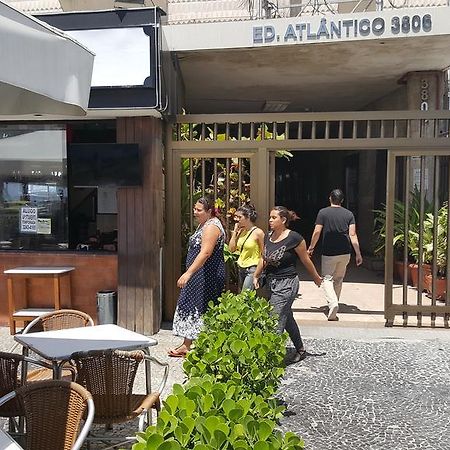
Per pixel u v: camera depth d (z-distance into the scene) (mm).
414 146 6582
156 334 6480
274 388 3139
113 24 5738
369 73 8109
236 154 6809
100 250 6812
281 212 5234
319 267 11641
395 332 6574
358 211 12305
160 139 6625
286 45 6461
